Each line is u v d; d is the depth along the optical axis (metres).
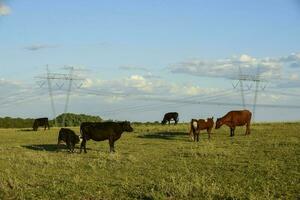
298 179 20.19
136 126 57.88
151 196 17.80
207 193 17.89
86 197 18.33
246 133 43.25
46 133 55.22
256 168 22.97
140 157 28.42
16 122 91.25
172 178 20.47
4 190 19.59
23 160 27.89
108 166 25.11
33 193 19.17
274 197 17.38
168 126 55.38
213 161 25.61
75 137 33.25
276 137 38.84
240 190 18.22
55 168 24.95
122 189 19.34
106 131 32.75
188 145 35.00
